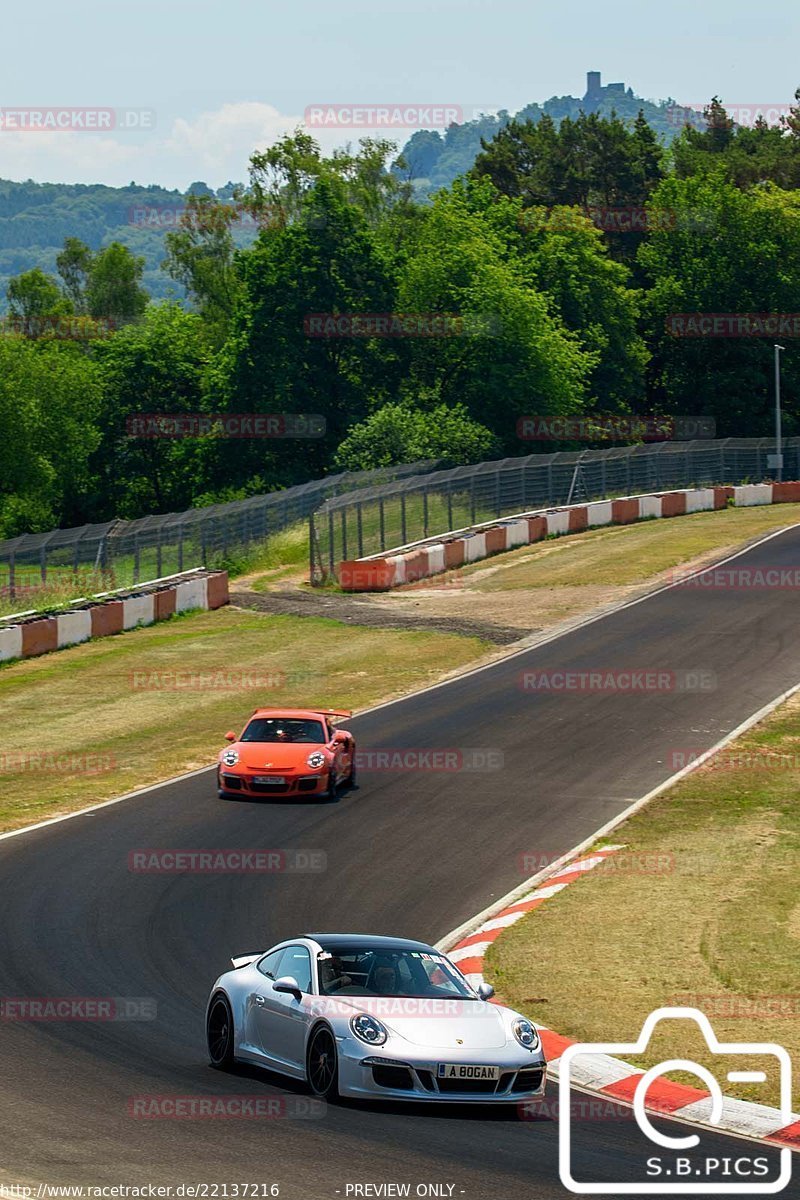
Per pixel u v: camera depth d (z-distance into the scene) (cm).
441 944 5078
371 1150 2991
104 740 8938
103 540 14200
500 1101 3353
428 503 17575
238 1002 3709
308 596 14875
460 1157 2973
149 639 12594
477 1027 3488
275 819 6875
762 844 6341
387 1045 3356
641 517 19275
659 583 14400
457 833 6625
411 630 12706
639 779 7631
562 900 5575
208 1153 2933
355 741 8550
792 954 4850
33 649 11850
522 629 12500
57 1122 3109
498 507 18588
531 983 4603
